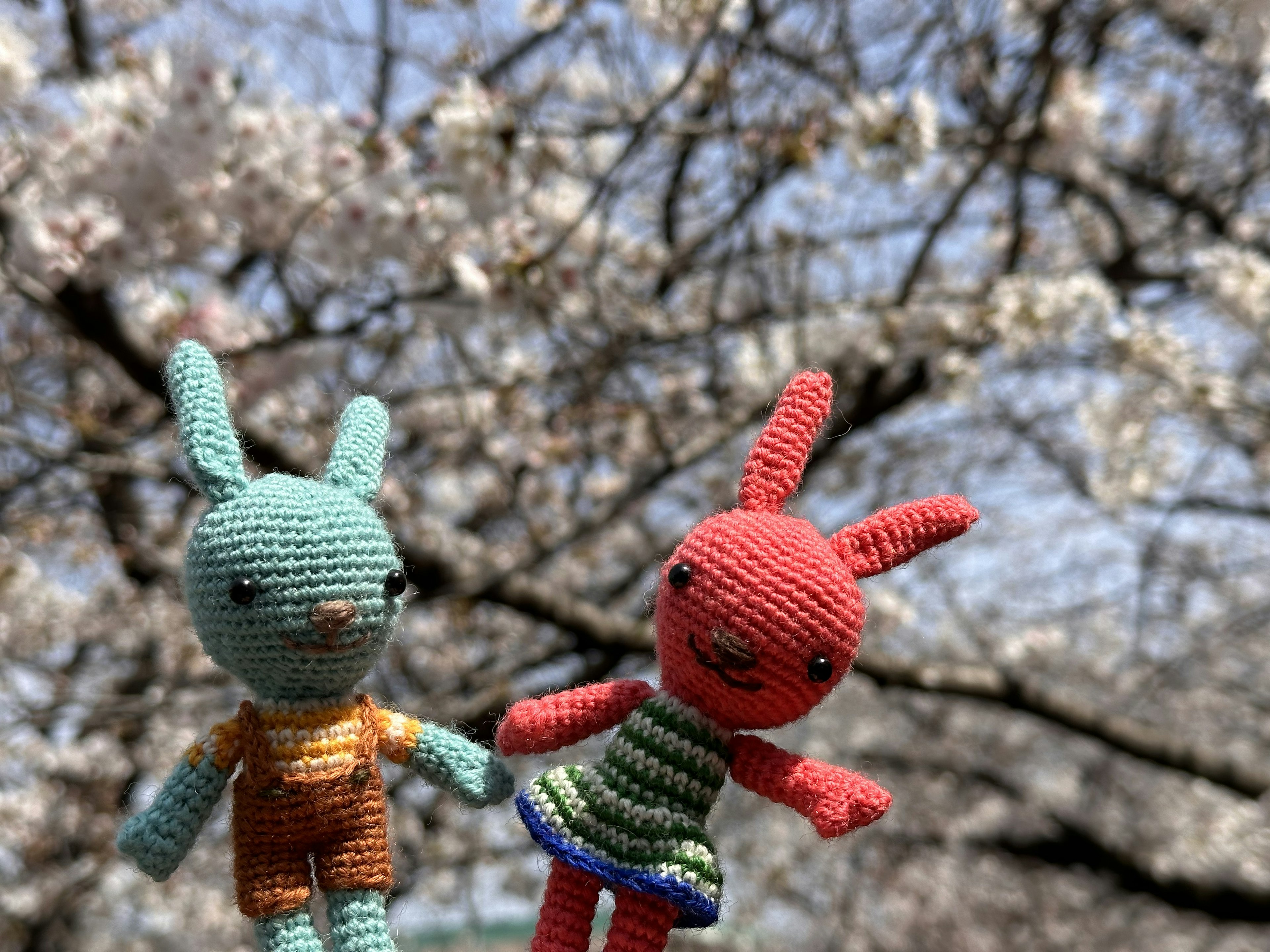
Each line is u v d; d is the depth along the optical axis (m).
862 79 4.79
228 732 1.38
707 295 5.80
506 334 4.67
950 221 5.14
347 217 3.62
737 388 5.31
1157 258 6.28
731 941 7.35
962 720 7.66
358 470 1.43
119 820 5.91
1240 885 5.92
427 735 1.43
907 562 1.45
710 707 1.39
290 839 1.35
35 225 3.32
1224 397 4.65
